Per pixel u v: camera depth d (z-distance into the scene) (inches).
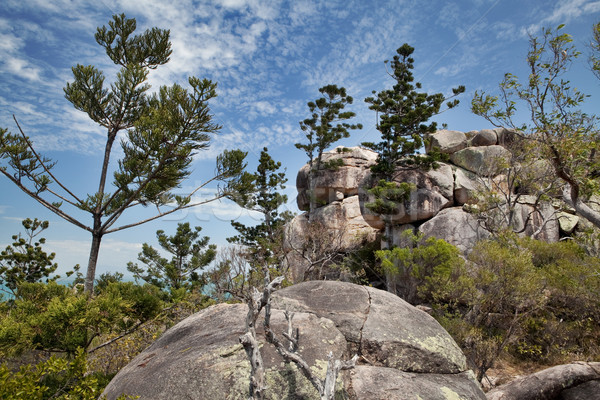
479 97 367.2
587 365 306.2
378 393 148.7
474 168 786.8
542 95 338.6
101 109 503.8
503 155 733.9
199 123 448.8
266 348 159.6
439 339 195.2
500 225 619.5
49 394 223.8
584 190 317.1
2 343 260.1
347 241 850.8
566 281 437.1
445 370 179.5
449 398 153.8
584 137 320.2
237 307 217.0
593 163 306.7
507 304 411.8
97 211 444.5
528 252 447.2
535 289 405.1
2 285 542.3
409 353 179.2
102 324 289.1
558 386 293.1
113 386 162.6
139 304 331.0
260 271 488.7
